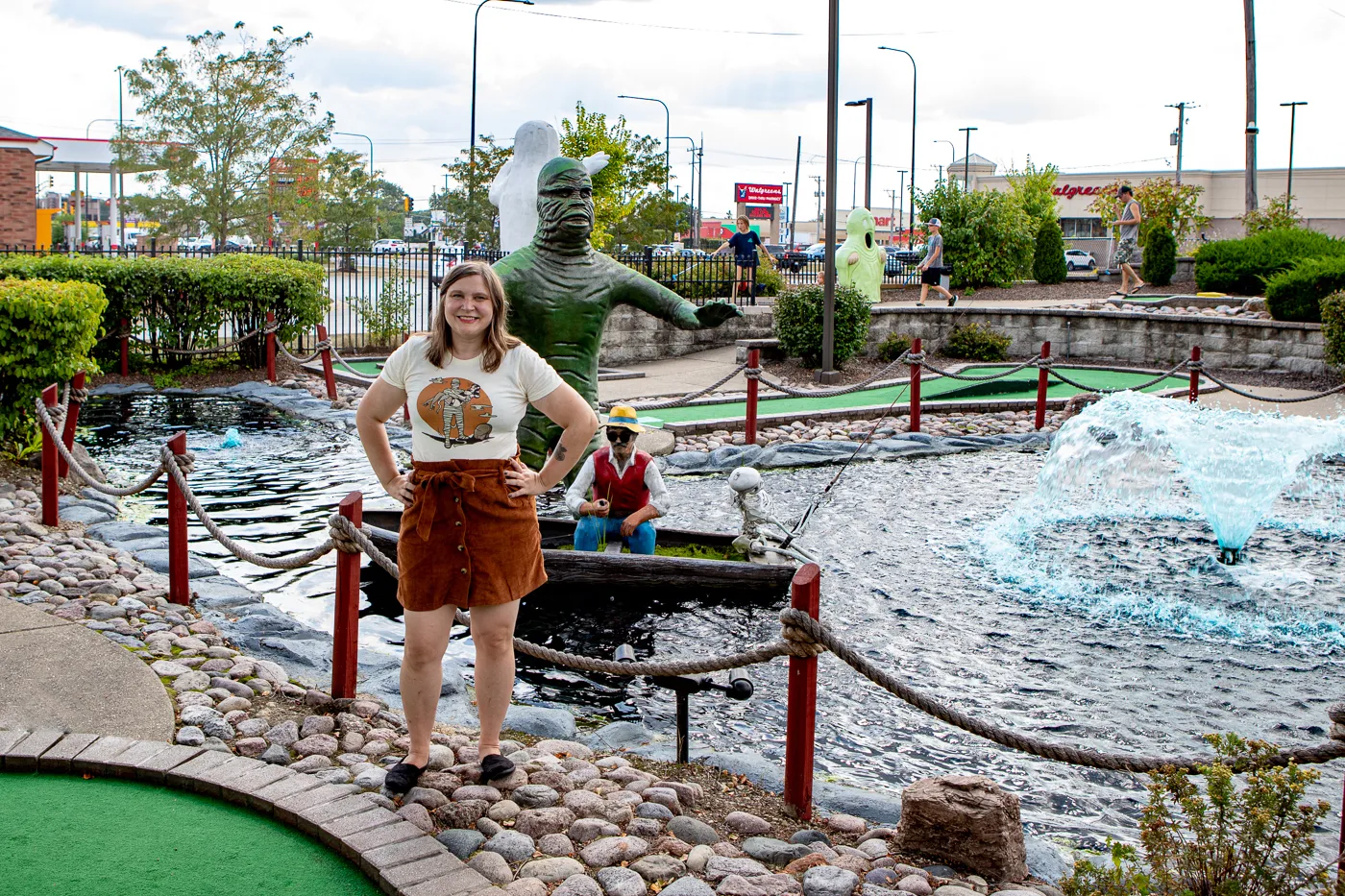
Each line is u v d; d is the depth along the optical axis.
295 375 16.42
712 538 7.42
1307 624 6.77
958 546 8.33
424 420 3.76
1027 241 28.36
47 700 4.61
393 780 3.94
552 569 6.73
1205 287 24.58
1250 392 16.03
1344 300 15.09
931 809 3.73
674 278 20.52
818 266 32.41
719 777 4.40
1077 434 10.60
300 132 31.84
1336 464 10.96
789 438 12.44
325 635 5.96
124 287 15.62
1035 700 5.64
